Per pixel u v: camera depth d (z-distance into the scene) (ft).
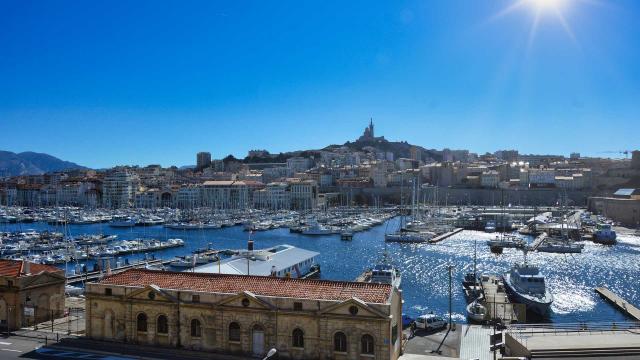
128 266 484.74
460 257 598.34
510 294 375.04
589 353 192.85
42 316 253.03
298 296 199.11
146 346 210.59
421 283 442.09
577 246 649.20
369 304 188.14
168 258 589.73
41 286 252.62
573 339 208.64
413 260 575.38
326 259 586.45
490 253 632.38
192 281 218.59
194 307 207.10
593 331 225.97
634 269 522.06
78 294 359.05
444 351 229.45
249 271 366.84
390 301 190.90
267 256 409.69
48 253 578.25
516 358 184.44
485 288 384.06
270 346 197.98
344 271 508.12
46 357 198.59
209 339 205.57
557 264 552.82
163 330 212.23
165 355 202.18
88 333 221.66
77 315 266.98
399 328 211.61
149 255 617.21
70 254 563.89
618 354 192.54
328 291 200.95
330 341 191.93
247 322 200.95
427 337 252.01
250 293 200.95
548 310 341.00
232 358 197.98
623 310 348.38
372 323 187.52
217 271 352.08
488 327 271.28
